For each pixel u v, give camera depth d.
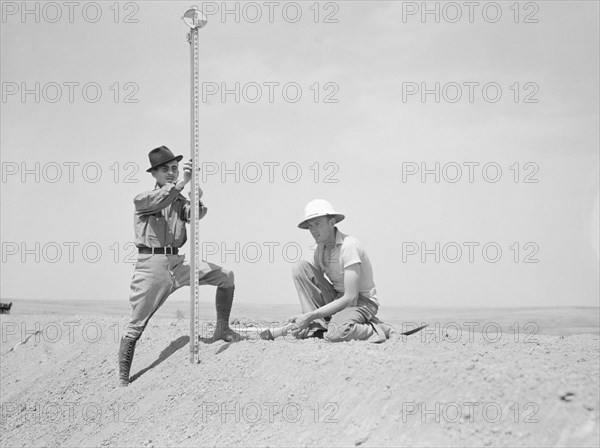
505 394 3.32
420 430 3.35
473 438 3.16
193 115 5.34
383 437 3.43
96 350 7.00
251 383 4.52
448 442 3.19
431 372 3.72
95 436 5.04
